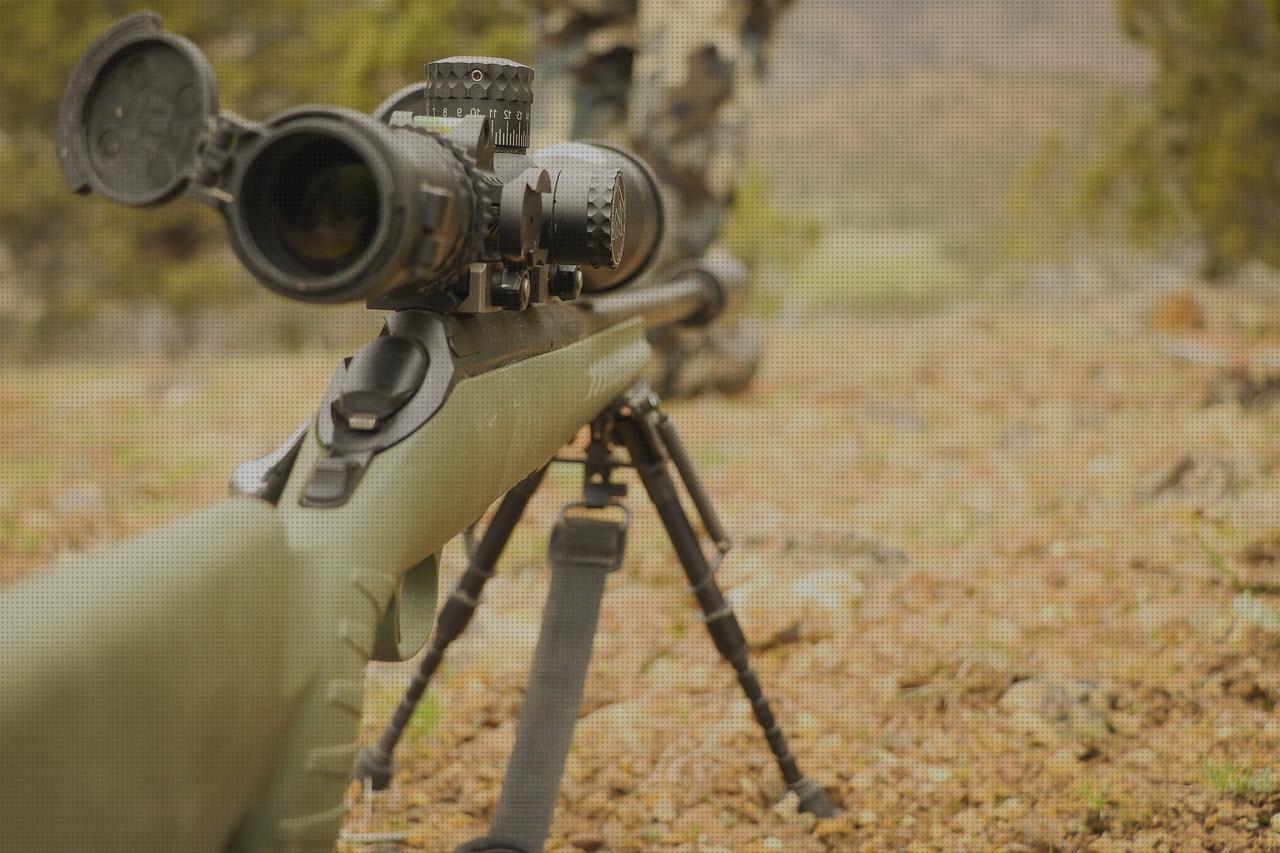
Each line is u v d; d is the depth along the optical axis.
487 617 4.00
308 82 17.50
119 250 18.11
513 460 1.81
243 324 18.28
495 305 1.76
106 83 1.37
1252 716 3.18
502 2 15.52
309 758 1.35
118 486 5.68
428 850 2.77
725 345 6.66
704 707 3.45
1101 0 94.56
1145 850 2.62
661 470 2.63
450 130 1.68
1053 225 16.91
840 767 3.11
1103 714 3.24
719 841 2.82
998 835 2.77
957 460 5.45
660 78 6.10
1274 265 10.54
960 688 3.45
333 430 1.52
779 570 4.18
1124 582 3.99
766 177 15.51
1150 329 7.32
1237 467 4.71
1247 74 10.60
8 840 0.95
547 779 2.35
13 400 7.46
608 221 1.91
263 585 1.25
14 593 1.01
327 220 1.37
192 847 1.16
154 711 1.08
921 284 25.53
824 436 5.94
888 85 85.56
